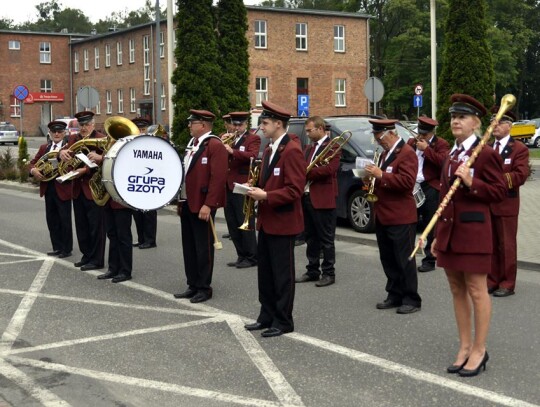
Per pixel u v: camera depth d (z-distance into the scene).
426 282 9.04
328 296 8.45
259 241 6.97
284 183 6.75
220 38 18.17
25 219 15.70
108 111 57.22
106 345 6.60
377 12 57.50
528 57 65.88
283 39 45.66
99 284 9.23
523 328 6.98
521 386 5.45
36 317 7.61
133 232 13.73
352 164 12.62
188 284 8.45
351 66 48.09
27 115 62.03
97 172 9.21
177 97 17.53
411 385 5.49
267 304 7.04
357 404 5.12
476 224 5.52
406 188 7.48
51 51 62.28
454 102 5.66
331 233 9.02
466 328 5.78
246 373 5.81
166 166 8.34
